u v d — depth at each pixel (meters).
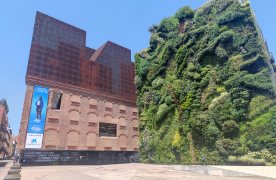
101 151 48.81
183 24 52.06
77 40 51.84
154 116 48.16
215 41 39.22
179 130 40.06
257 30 36.50
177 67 45.81
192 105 38.69
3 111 94.81
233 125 32.12
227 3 42.81
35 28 45.69
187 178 23.88
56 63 46.19
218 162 32.38
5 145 107.50
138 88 56.31
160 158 43.31
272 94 31.16
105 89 52.69
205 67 40.22
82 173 27.61
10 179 17.41
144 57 58.34
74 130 44.44
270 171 24.56
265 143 29.36
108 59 56.91
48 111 42.38
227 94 34.59
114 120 51.69
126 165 42.88
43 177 23.06
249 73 34.22
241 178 24.50
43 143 40.22
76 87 47.59
